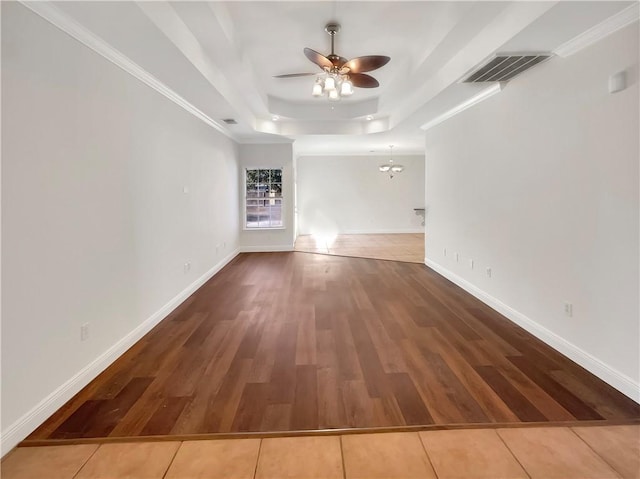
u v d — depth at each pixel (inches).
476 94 171.0
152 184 147.6
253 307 173.2
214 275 240.1
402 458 73.3
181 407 91.2
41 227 85.1
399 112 241.0
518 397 94.1
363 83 160.7
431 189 253.8
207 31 125.7
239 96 207.9
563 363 112.8
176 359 118.3
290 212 332.2
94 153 106.9
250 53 166.6
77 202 98.7
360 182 459.2
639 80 88.4
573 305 113.3
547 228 125.5
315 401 93.5
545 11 90.4
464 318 155.2
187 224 190.1
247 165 324.8
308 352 123.1
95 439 79.0
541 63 125.9
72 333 96.2
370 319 155.1
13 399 76.9
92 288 105.6
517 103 142.3
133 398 95.2
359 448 76.3
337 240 406.6
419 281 221.3
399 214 463.8
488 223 169.8
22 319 79.4
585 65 105.8
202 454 74.8
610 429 81.1
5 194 75.2
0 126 73.9
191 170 196.2
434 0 119.6
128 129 127.5
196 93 166.7
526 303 140.1
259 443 78.0
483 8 110.7
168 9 107.5
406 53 167.9
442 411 88.5
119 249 121.0
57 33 90.8
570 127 112.8
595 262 103.7
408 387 100.0
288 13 129.8
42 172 85.5
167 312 162.2
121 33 102.9
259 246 334.0
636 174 89.7
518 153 142.6
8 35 75.8
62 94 92.6
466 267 197.2
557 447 75.7
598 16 92.4
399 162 458.9
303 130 285.6
